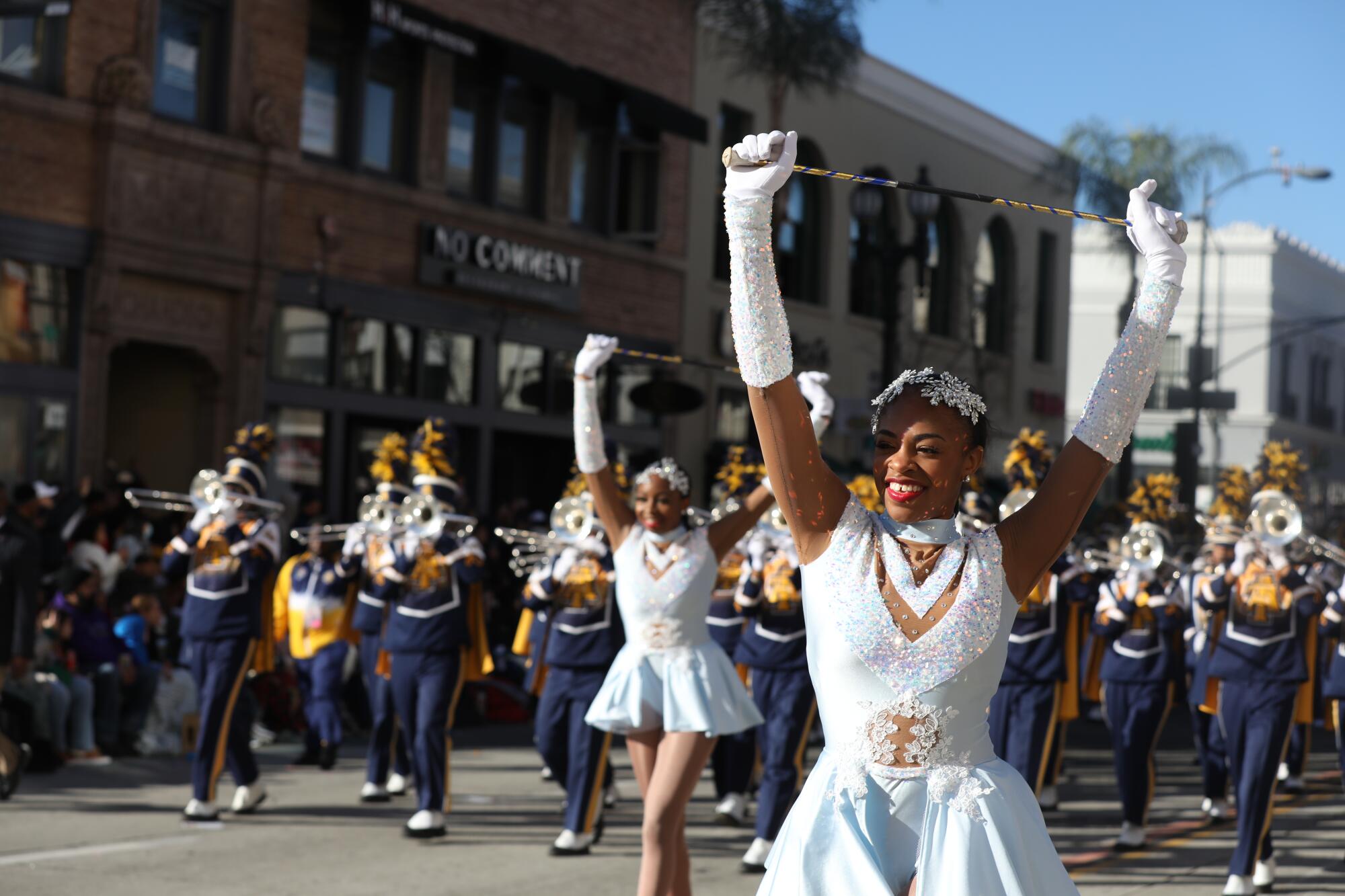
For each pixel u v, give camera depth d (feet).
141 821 30.07
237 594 30.14
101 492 43.01
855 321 87.45
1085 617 33.58
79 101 49.70
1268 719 25.36
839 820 9.30
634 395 61.57
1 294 47.85
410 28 59.41
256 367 55.52
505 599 54.24
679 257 75.72
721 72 78.33
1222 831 31.63
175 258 52.26
